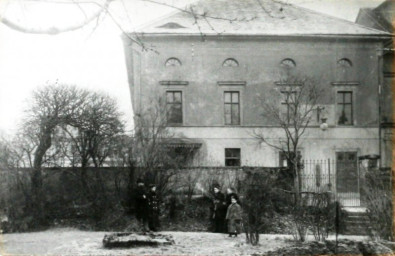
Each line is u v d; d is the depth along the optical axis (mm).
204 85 31016
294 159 26047
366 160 25641
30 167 24016
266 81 31391
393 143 31125
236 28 31219
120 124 25594
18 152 24094
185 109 30750
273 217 21953
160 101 29344
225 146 30656
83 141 24703
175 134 30406
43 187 23984
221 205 22172
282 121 28438
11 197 23484
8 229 22328
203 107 30875
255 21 31906
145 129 26125
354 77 31688
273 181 23844
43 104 24828
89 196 24156
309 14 32750
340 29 32031
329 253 16922
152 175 24438
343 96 31656
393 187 21094
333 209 20234
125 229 22734
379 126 31406
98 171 24516
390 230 19531
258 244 18359
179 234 21219
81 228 23016
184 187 24859
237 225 20391
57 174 24281
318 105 31312
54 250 17422
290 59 31672
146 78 30469
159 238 18875
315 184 25531
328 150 30891
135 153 24844
